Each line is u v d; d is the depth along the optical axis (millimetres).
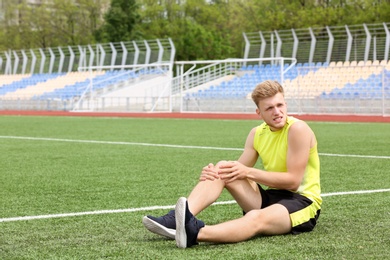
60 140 15852
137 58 39031
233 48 61906
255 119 26953
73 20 66875
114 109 37469
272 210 4680
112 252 4438
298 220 4766
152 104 36000
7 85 44531
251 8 57875
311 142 4906
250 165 5160
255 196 4855
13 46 67750
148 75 37969
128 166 10125
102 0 66500
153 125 22672
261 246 4469
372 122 23703
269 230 4680
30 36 67500
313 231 4988
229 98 32406
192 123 23906
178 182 8258
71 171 9516
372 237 4789
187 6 66312
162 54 38031
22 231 5246
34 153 12453
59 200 6891
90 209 6309
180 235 4406
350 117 25922
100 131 19391
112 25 58812
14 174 9227
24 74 45219
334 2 51406
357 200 6605
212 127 21172
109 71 39906
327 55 32344
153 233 5070
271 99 4848
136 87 37719
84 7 66438
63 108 38094
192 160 11039
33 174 9195
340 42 31984
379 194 7012
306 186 4898
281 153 4902
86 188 7773
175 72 57531
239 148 13359
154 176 8867
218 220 5656
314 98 29922
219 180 4688
